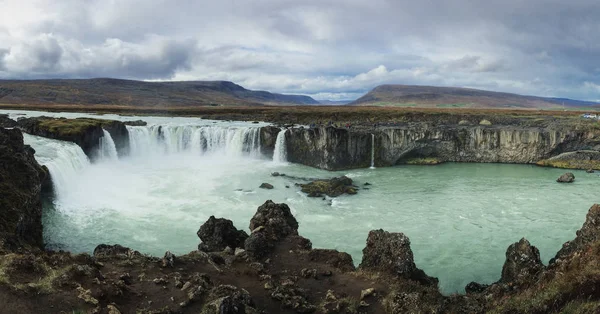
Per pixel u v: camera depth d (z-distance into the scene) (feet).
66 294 51.88
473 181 211.00
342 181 192.03
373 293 68.13
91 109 517.14
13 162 114.73
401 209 156.76
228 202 158.51
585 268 55.11
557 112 517.55
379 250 83.10
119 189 169.78
